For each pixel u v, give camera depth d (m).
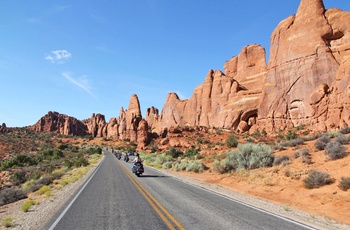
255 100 89.12
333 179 12.86
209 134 82.56
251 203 10.72
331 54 68.38
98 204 10.21
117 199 11.26
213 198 11.65
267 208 9.77
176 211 8.85
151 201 10.70
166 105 146.88
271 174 16.66
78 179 21.25
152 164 38.88
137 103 172.62
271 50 84.75
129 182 17.70
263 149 21.23
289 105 72.88
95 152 89.75
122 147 123.00
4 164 53.16
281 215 8.59
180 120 135.38
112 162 46.31
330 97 49.38
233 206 9.90
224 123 93.31
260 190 14.59
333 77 65.75
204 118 115.19
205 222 7.43
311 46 71.75
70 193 13.62
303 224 7.46
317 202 11.12
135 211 8.87
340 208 9.95
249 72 108.31
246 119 90.19
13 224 7.82
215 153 37.12
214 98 112.81
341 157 15.82
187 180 19.33
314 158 17.48
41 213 9.17
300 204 11.24
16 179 34.81
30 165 54.44
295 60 73.69
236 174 19.94
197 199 11.29
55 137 165.88
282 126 72.25
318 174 12.92
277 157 19.56
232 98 96.94
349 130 24.44
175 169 29.16
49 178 22.22
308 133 52.69
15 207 12.55
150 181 18.25
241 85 106.69
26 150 95.88
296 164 17.27
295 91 71.88
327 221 8.14
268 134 67.62
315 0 75.50
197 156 37.00
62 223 7.45
